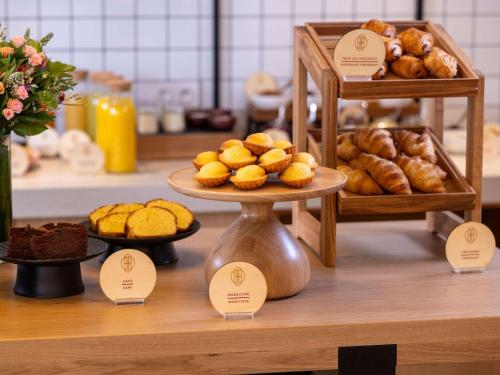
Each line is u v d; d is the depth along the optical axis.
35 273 1.68
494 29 4.20
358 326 1.55
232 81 4.12
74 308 1.62
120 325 1.53
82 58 4.01
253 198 1.53
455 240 1.85
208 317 1.58
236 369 1.53
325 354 1.55
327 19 4.11
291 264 1.67
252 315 1.57
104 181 3.13
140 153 3.71
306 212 2.20
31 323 1.54
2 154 1.88
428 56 1.91
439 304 1.65
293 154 1.70
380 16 4.13
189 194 1.60
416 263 1.94
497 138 3.56
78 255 1.69
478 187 1.95
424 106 3.81
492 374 1.74
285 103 3.85
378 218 3.20
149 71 4.06
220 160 1.66
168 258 1.92
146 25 4.02
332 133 1.88
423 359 1.58
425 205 1.90
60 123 4.01
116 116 3.27
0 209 1.89
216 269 1.67
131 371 1.51
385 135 2.00
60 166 3.46
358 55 1.85
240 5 4.06
